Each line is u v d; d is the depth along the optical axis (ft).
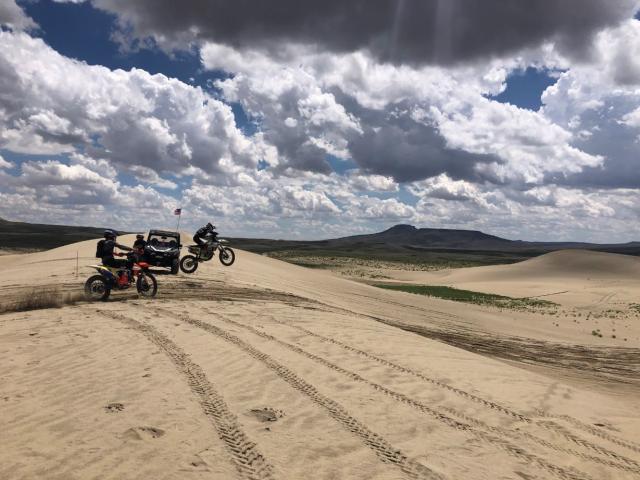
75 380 22.39
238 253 164.76
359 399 21.57
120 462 14.53
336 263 508.12
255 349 29.22
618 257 358.84
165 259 68.90
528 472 15.71
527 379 28.43
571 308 157.89
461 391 24.02
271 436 17.04
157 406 19.29
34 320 36.47
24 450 15.20
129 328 33.76
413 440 17.54
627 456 17.75
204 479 13.69
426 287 213.66
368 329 40.27
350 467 15.11
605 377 47.57
